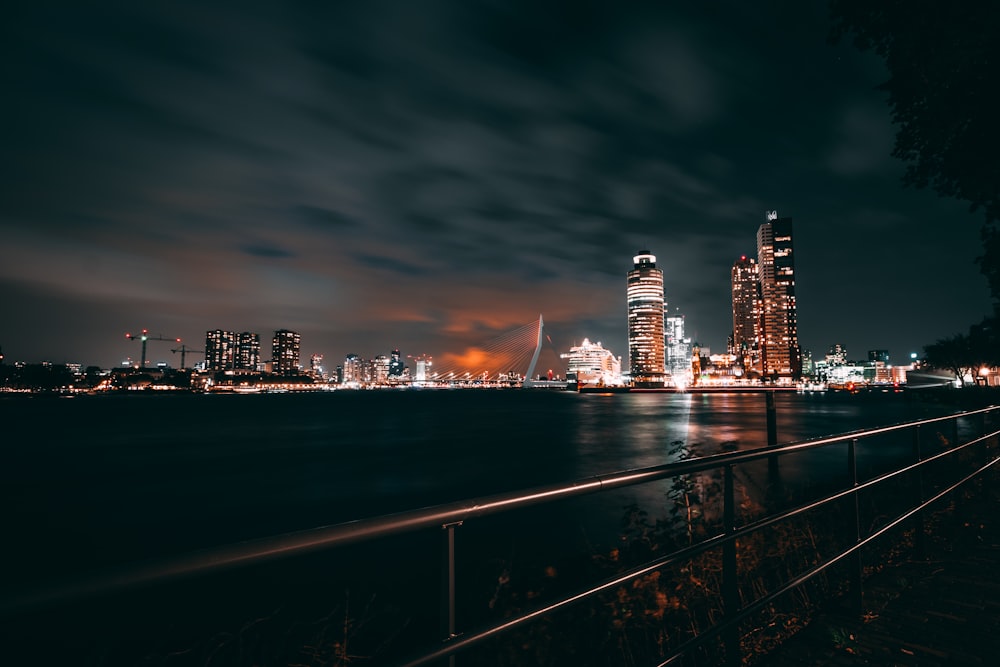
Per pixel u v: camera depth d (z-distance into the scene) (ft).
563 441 162.50
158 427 257.55
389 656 20.16
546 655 15.38
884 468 34.12
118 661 21.40
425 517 5.27
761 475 56.03
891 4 20.40
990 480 28.35
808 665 11.62
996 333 126.52
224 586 34.22
